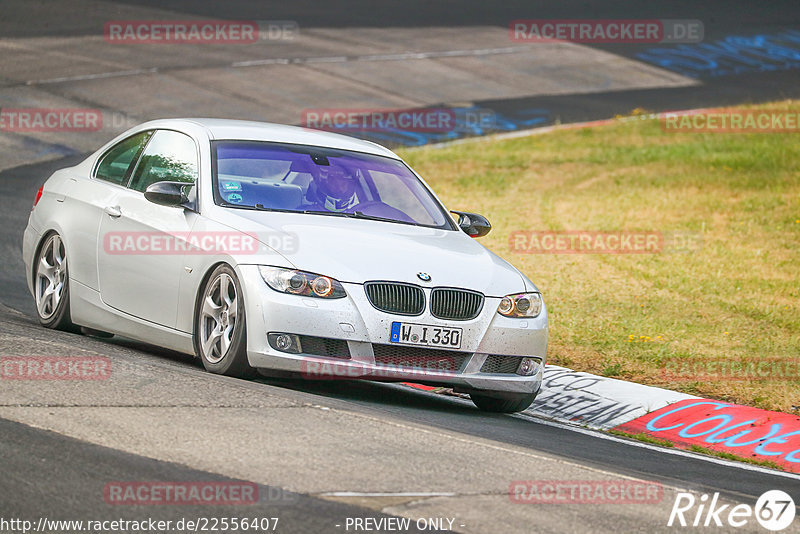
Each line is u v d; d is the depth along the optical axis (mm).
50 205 31328
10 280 40375
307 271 24344
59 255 30484
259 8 133500
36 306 31125
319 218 26781
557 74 114062
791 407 29953
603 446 24719
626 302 43375
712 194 68188
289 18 129375
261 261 24500
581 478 19094
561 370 32438
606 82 111875
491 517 15969
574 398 30188
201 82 96188
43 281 31125
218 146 28078
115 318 28141
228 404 20953
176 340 26250
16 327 27906
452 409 26984
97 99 86500
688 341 37344
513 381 26125
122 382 21859
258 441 18641
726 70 119250
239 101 91438
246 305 24281
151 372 23109
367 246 25672
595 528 16062
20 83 89188
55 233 30734
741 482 22375
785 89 110188
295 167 28406
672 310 42250
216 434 18797
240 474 16781
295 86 99312
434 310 25000
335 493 16328
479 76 110688
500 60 118062
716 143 84438
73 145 72062
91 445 17547
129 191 28938
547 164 78812
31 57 98625
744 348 36688
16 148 69875
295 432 19500
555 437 24797
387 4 145250
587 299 43781
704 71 118500
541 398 30312
